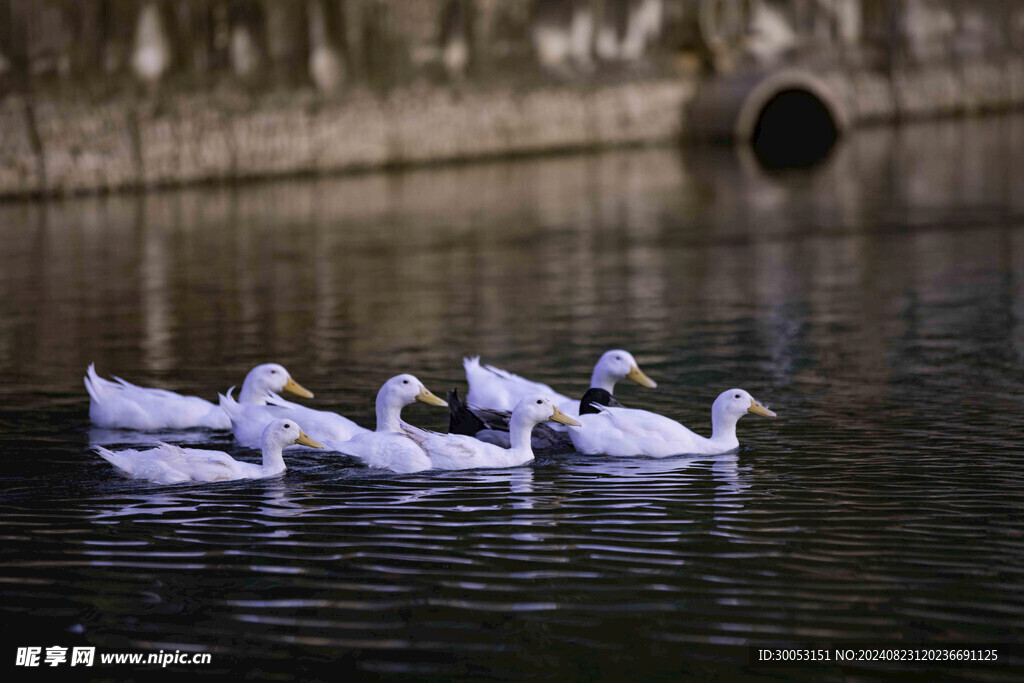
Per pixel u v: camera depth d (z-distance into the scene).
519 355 16.28
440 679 6.70
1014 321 17.23
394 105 48.38
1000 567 8.13
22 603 7.71
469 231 30.36
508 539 8.84
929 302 19.06
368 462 10.92
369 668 6.83
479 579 8.04
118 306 20.72
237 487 10.34
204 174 43.34
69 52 39.88
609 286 21.97
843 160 45.03
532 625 7.33
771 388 13.98
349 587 7.93
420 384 12.00
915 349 15.75
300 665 6.88
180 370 15.66
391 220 32.91
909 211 30.72
